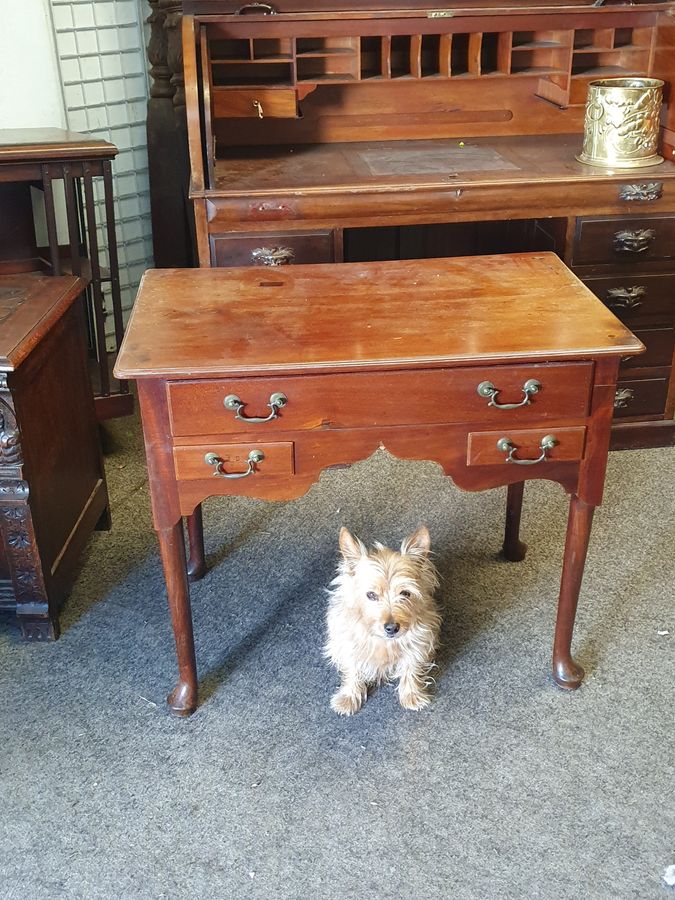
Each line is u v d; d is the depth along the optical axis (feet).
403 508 9.55
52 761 6.60
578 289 7.01
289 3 9.93
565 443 6.30
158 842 5.98
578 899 5.57
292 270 7.51
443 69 10.01
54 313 7.59
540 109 10.80
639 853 5.86
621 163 9.53
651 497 9.66
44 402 7.51
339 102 10.52
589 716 6.93
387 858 5.85
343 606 6.86
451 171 9.53
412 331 6.29
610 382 6.16
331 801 6.25
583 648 7.59
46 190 9.27
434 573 7.74
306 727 6.86
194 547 8.37
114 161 12.64
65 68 11.78
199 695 7.16
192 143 8.93
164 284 7.24
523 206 9.36
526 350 5.97
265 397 5.95
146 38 12.43
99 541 9.09
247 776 6.46
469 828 6.04
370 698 7.13
